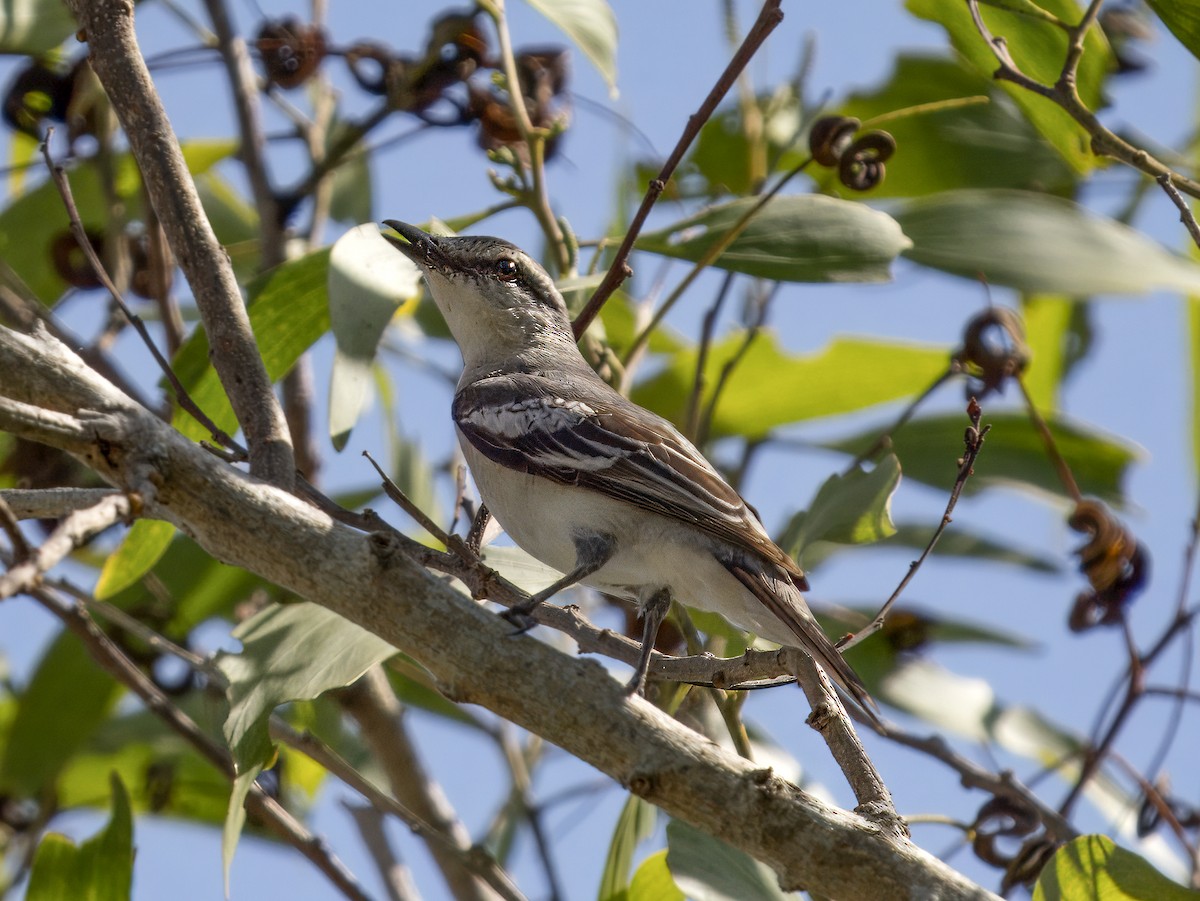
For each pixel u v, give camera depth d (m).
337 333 8.68
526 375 10.32
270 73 12.99
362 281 8.92
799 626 8.23
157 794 13.38
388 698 11.81
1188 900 7.79
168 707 11.04
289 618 9.03
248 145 13.20
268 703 8.38
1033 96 11.51
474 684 7.00
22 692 12.42
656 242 10.52
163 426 6.97
